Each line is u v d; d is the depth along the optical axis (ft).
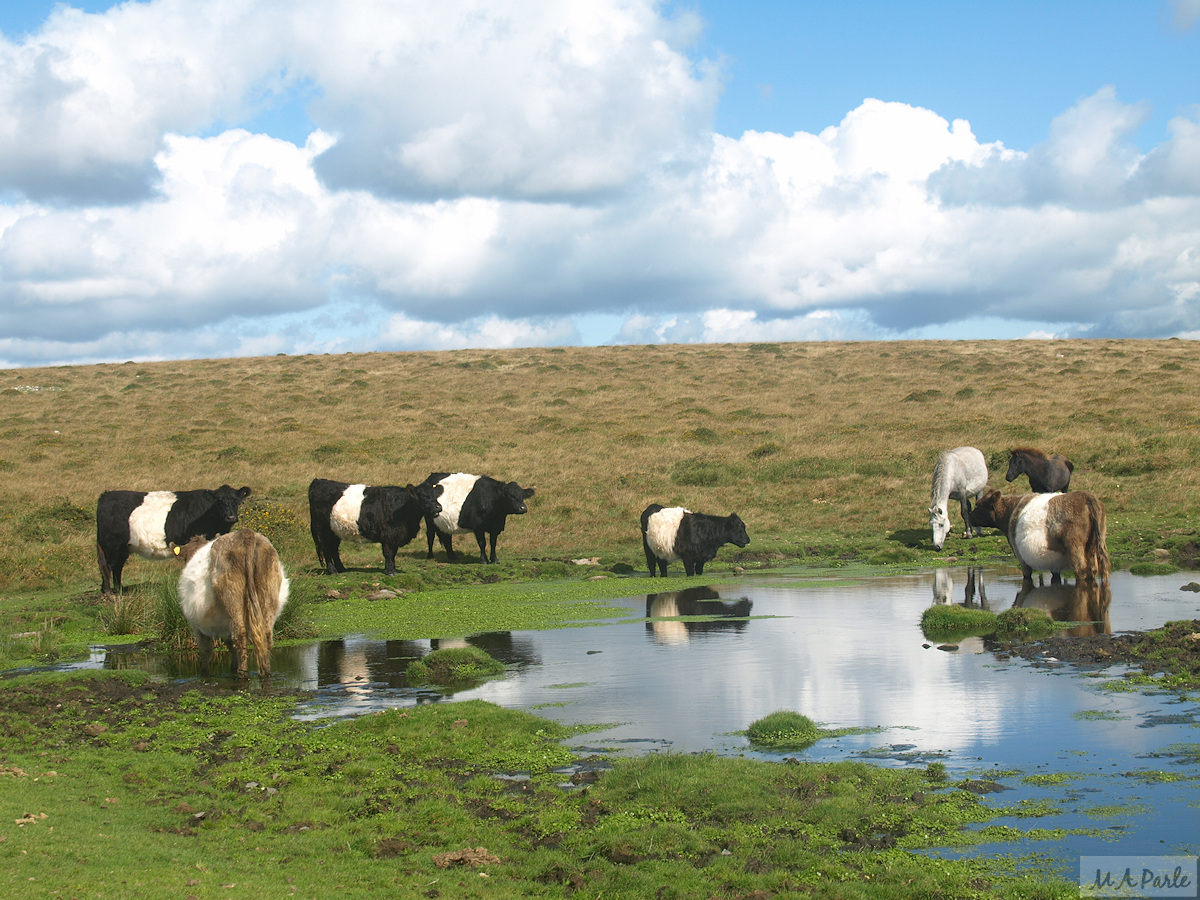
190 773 25.58
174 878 17.62
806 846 19.72
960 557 70.54
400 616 51.16
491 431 135.44
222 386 181.06
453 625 48.06
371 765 25.73
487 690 34.04
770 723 27.30
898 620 45.75
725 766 23.88
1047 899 16.93
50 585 63.62
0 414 152.56
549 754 26.13
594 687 33.99
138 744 28.25
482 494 71.72
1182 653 34.09
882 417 133.80
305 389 177.58
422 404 160.45
